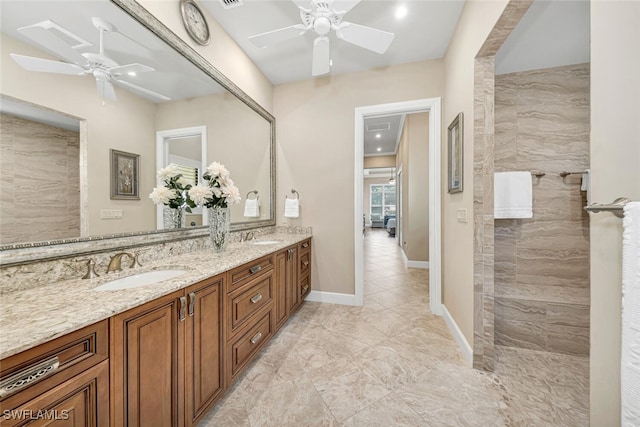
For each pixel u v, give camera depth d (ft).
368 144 23.04
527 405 4.48
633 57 2.14
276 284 6.68
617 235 2.36
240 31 6.97
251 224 8.39
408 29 6.88
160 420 3.21
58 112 3.51
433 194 8.30
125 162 4.46
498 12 4.36
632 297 2.04
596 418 2.55
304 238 8.67
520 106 7.61
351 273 9.20
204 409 3.95
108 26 4.10
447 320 7.57
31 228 3.18
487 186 5.41
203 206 6.11
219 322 4.38
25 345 1.94
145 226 4.82
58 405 2.21
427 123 14.85
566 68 7.34
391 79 8.63
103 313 2.52
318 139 9.45
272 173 9.69
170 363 3.37
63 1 3.56
